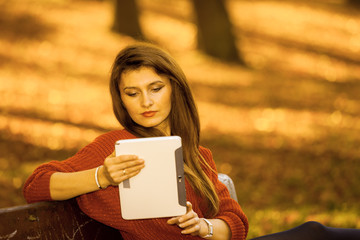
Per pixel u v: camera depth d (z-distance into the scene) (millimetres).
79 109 14352
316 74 22516
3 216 3133
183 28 27203
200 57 23047
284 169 11492
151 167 3258
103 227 3771
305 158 12289
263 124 15039
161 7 30156
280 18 31969
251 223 8281
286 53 25578
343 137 13883
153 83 3637
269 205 9469
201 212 3797
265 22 30672
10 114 13023
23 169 9820
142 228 3541
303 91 19219
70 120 13320
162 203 3295
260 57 24422
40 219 3314
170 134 3934
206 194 3734
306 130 14586
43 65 18391
